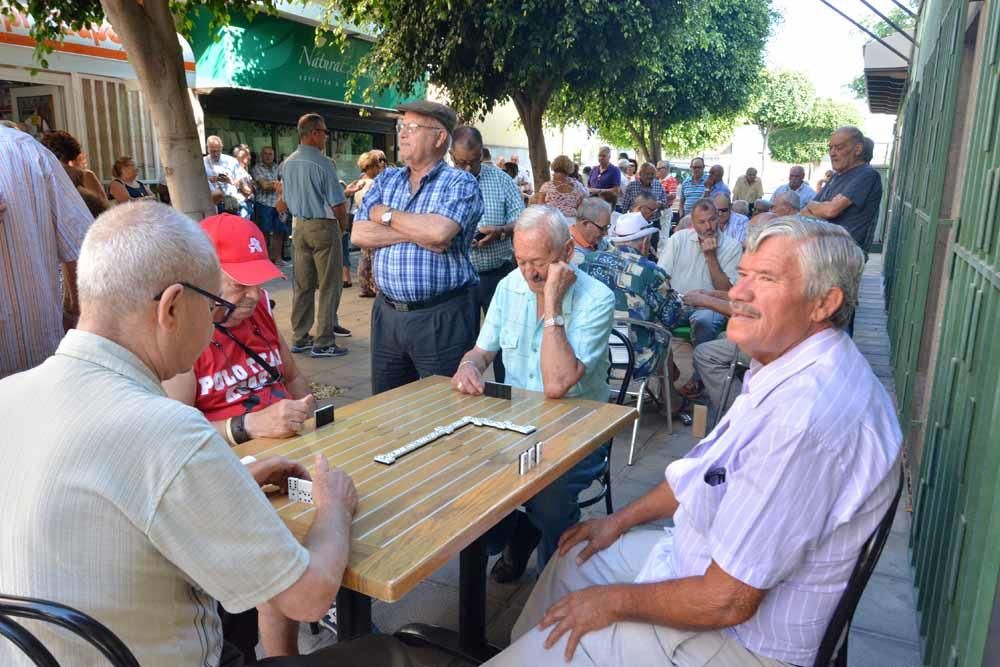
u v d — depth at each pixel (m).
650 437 4.46
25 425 1.14
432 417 2.33
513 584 2.94
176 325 1.25
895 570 3.00
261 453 2.01
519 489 1.78
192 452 1.15
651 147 19.45
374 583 1.36
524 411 2.40
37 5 5.36
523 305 2.78
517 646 1.75
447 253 3.26
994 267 2.00
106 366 1.19
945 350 2.74
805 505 1.45
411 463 1.94
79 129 8.84
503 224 4.99
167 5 4.12
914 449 3.68
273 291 9.51
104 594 1.12
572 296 2.67
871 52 10.97
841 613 1.52
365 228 3.24
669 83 16.30
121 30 4.02
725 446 1.63
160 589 1.19
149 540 1.14
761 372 1.65
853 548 1.50
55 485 1.10
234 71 11.00
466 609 2.40
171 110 4.20
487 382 2.56
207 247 1.30
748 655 1.59
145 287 1.21
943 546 2.27
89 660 1.17
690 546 1.73
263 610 2.00
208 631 1.32
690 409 4.80
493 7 7.33
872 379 1.58
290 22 11.76
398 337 3.34
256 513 1.23
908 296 5.07
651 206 6.38
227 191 9.84
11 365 2.66
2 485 1.12
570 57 8.05
